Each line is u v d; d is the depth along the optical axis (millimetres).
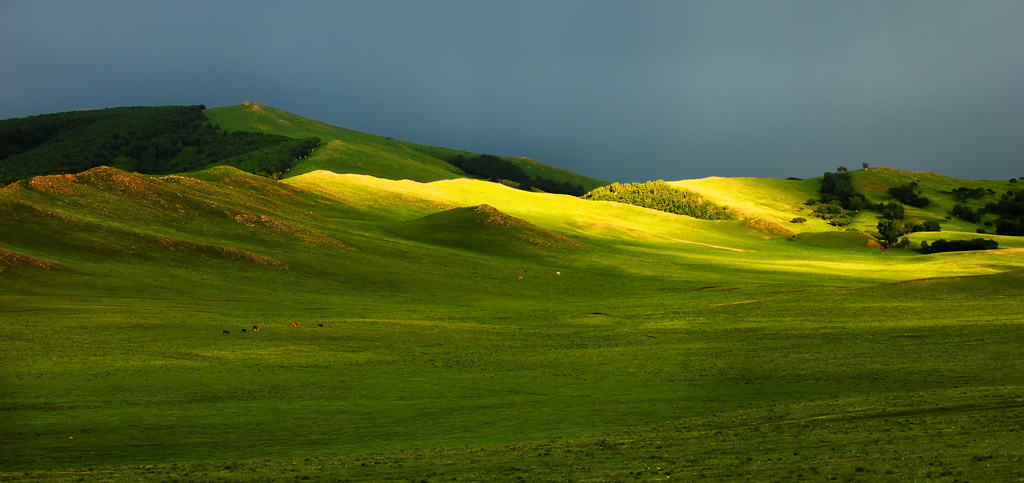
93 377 44750
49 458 29484
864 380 45750
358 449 31578
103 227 99125
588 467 27516
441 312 81812
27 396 39719
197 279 88625
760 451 28844
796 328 67688
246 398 41594
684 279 123125
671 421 36656
